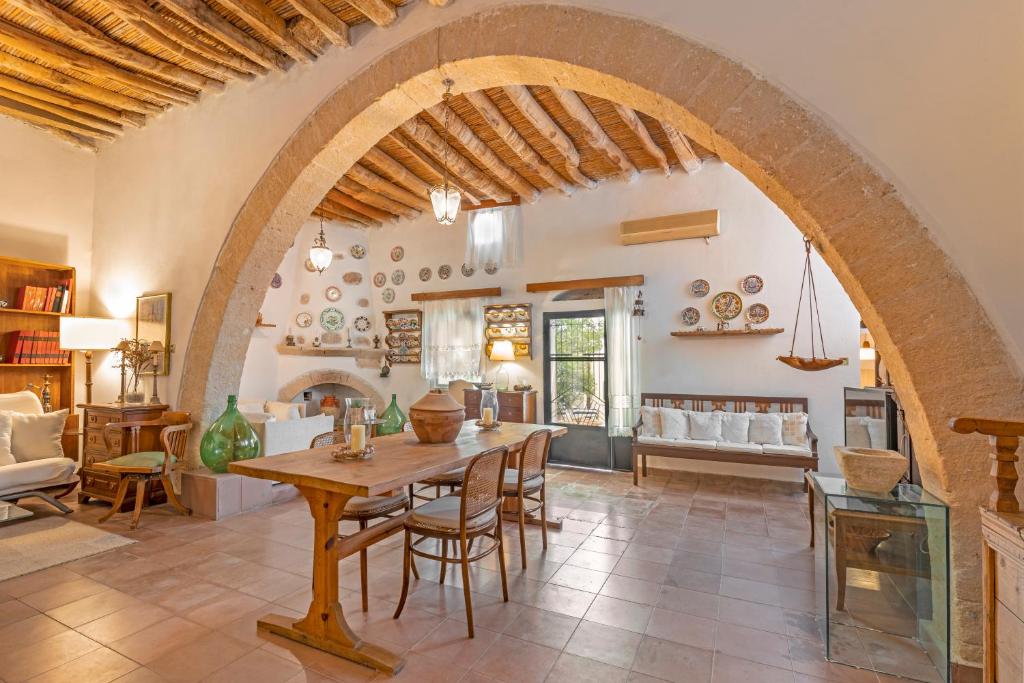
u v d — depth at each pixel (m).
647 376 5.81
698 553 3.26
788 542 3.47
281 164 3.85
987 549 1.47
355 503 2.74
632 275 5.89
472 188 6.25
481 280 6.86
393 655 2.07
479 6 3.01
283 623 2.30
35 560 3.03
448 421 2.93
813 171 2.24
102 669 2.01
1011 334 1.96
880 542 2.22
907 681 1.99
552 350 6.45
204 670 2.01
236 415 4.02
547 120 4.46
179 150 4.58
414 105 3.53
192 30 3.53
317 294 7.50
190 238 4.44
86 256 5.34
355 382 7.54
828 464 5.02
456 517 2.40
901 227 2.11
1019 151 1.96
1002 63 1.98
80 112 4.74
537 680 1.96
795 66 2.27
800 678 2.00
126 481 3.74
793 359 4.50
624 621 2.42
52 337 4.90
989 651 1.45
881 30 2.14
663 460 5.71
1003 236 1.98
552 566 3.06
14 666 2.02
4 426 3.84
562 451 6.32
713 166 5.57
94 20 3.44
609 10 2.64
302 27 3.52
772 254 5.30
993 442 1.53
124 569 2.94
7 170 4.81
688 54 2.46
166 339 4.52
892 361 2.20
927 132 2.07
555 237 6.37
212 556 3.14
